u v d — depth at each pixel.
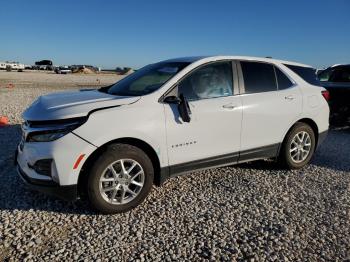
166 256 3.21
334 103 9.40
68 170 3.64
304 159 5.73
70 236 3.51
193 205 4.27
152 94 4.15
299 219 3.97
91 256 3.18
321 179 5.31
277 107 5.15
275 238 3.56
